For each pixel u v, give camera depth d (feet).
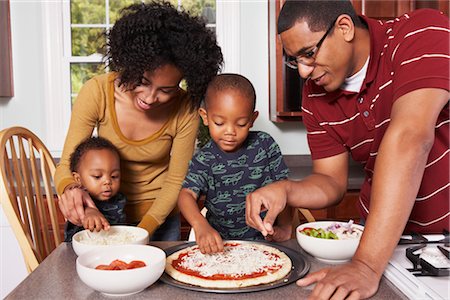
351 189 8.71
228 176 4.94
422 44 3.52
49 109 9.77
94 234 4.25
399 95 3.41
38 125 9.78
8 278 8.01
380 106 4.09
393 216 3.06
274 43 9.08
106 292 3.09
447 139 4.09
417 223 4.45
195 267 3.52
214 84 4.72
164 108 5.18
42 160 5.75
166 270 3.50
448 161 4.14
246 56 9.84
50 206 5.72
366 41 3.98
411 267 3.31
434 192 4.24
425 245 3.67
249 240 4.29
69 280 3.43
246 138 5.04
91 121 5.15
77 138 5.14
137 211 5.68
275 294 3.15
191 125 5.30
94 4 9.97
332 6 3.70
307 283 3.19
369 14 8.57
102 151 5.21
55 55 9.73
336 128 4.52
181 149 5.32
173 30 4.61
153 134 5.27
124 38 4.50
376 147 4.33
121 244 3.75
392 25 3.96
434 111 3.22
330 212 8.63
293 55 3.82
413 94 3.31
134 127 5.23
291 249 4.02
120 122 5.19
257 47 9.82
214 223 5.14
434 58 3.38
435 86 3.26
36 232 5.36
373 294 3.00
